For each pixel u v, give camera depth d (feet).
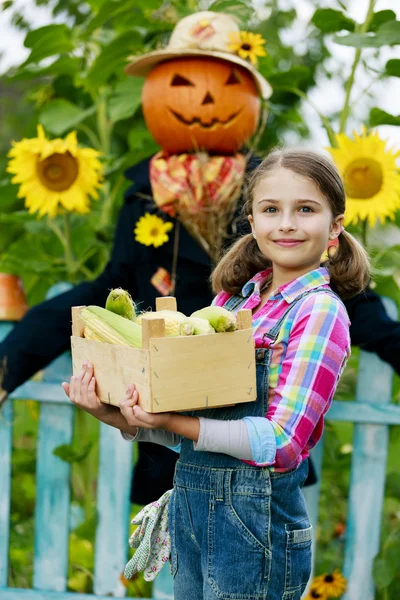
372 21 10.34
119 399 5.43
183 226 9.11
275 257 5.85
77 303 9.30
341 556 10.86
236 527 5.58
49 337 9.20
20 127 16.94
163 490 8.93
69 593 9.78
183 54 8.86
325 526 11.11
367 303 8.88
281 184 5.74
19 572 10.75
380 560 9.48
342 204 5.97
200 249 9.01
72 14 15.75
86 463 10.76
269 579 5.61
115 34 12.00
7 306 9.90
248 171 9.09
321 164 5.81
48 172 9.77
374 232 13.67
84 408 5.81
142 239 9.02
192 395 5.19
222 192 8.70
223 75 8.91
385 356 8.84
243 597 5.58
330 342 5.55
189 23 9.05
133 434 6.12
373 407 9.43
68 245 10.89
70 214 11.82
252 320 6.01
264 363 5.67
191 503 5.83
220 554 5.62
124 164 11.00
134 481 9.21
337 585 9.48
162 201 8.86
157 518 6.40
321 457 9.70
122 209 9.54
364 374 9.51
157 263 9.19
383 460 9.51
